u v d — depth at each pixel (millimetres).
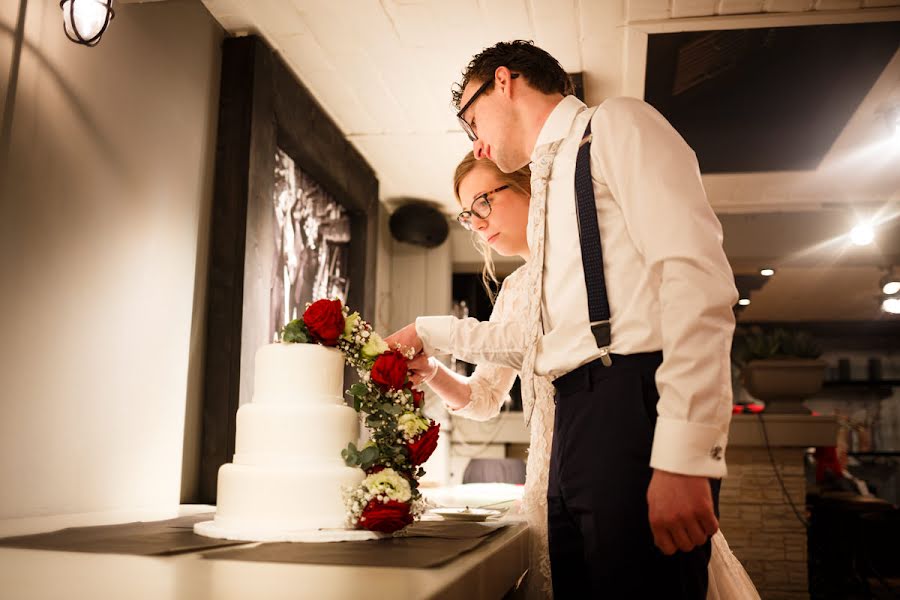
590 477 1173
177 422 2521
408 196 5094
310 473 1368
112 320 2193
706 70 3309
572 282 1267
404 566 972
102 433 2129
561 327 1264
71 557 1084
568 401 1242
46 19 1954
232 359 2727
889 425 9625
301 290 3615
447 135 4043
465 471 4676
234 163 2861
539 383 1647
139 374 2318
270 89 3080
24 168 1860
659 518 1048
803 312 9273
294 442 1414
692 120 3818
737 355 4652
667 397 1065
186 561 1033
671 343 1069
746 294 7414
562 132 1353
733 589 1410
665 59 3209
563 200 1307
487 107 1485
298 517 1355
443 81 3430
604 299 1209
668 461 1041
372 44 3102
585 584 1278
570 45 3092
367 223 4469
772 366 4320
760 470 4117
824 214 5336
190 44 2705
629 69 3277
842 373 9734
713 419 1045
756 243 5375
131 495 2254
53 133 1970
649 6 2820
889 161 4359
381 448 1463
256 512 1361
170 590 798
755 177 4637
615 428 1162
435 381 1964
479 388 2080
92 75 2141
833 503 5211
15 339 1810
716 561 1403
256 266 2893
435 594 787
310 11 2852
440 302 5395
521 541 1528
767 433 4098
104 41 2203
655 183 1148
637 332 1177
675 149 1183
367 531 1330
